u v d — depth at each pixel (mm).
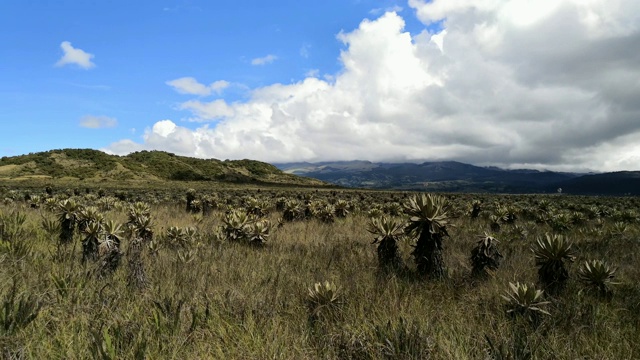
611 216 17094
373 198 37375
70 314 3605
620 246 8969
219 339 3252
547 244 5418
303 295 4617
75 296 3961
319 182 156500
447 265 6867
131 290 4535
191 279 5301
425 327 3529
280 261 6914
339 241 9828
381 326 3510
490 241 6133
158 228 11773
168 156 141125
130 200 27359
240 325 3580
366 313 4102
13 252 5641
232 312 3939
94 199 25125
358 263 6961
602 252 8125
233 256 7309
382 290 4949
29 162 114562
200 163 143000
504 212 14859
